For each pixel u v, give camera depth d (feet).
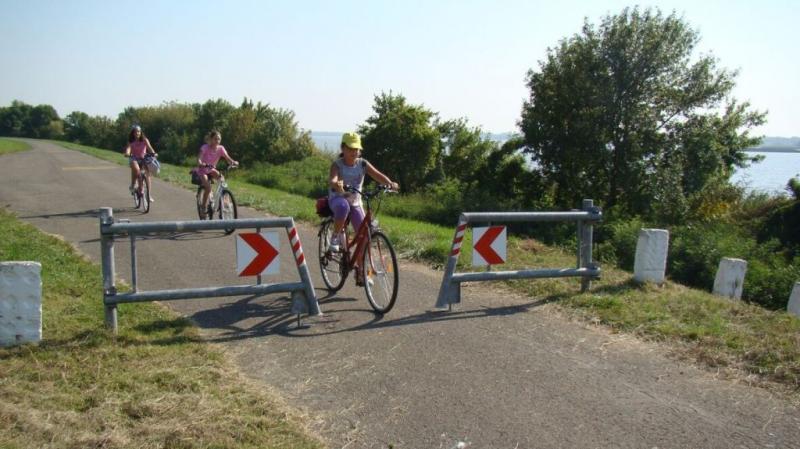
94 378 14.62
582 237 23.41
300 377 15.62
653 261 24.35
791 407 14.25
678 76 68.64
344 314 20.93
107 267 17.92
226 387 14.60
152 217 40.70
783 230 57.52
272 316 20.58
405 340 18.35
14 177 66.90
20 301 16.26
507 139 85.20
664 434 13.00
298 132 139.33
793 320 20.04
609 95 68.23
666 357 17.13
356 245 21.71
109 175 71.41
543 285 24.00
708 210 64.64
